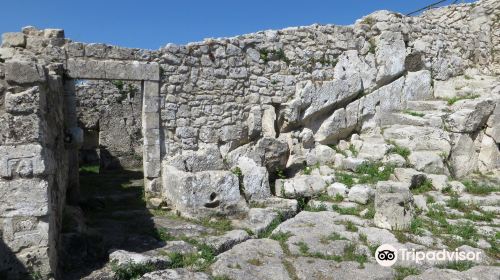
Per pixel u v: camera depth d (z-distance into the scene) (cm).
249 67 1067
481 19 1398
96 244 609
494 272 543
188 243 654
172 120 984
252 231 719
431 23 1277
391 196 691
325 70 1143
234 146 1055
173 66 980
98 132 1545
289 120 1084
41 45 873
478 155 1081
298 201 870
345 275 541
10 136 486
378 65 1184
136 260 563
